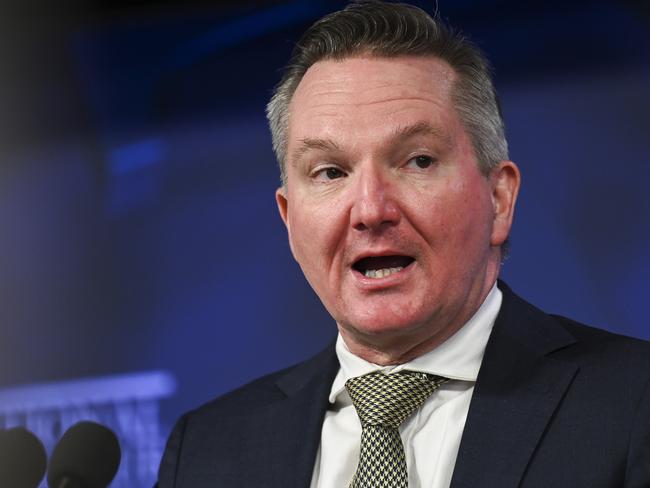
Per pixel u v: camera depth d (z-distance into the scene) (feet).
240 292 22.52
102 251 23.68
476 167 8.35
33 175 24.40
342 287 8.16
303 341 21.95
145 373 22.85
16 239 24.25
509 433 7.77
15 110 24.62
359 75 8.23
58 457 7.52
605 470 7.43
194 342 22.71
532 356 8.33
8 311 23.84
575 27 20.34
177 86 23.76
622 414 7.67
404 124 7.99
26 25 24.54
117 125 24.06
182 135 23.53
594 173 19.83
